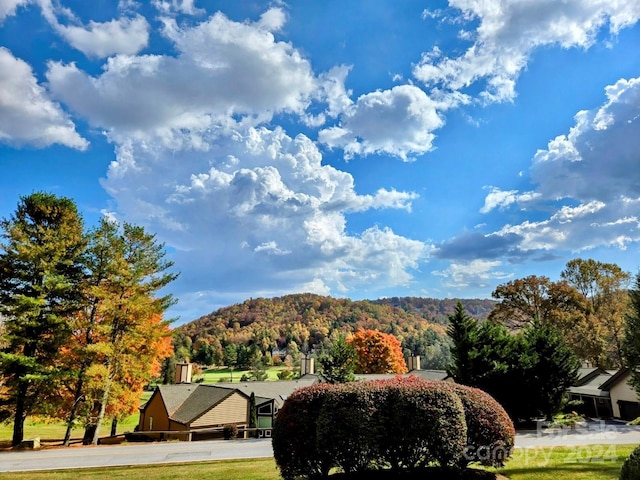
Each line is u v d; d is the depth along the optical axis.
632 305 25.86
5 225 20.84
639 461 5.87
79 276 22.28
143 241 22.48
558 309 37.31
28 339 20.00
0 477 11.52
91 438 22.38
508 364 20.41
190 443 19.55
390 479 7.56
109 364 21.25
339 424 7.65
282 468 8.03
